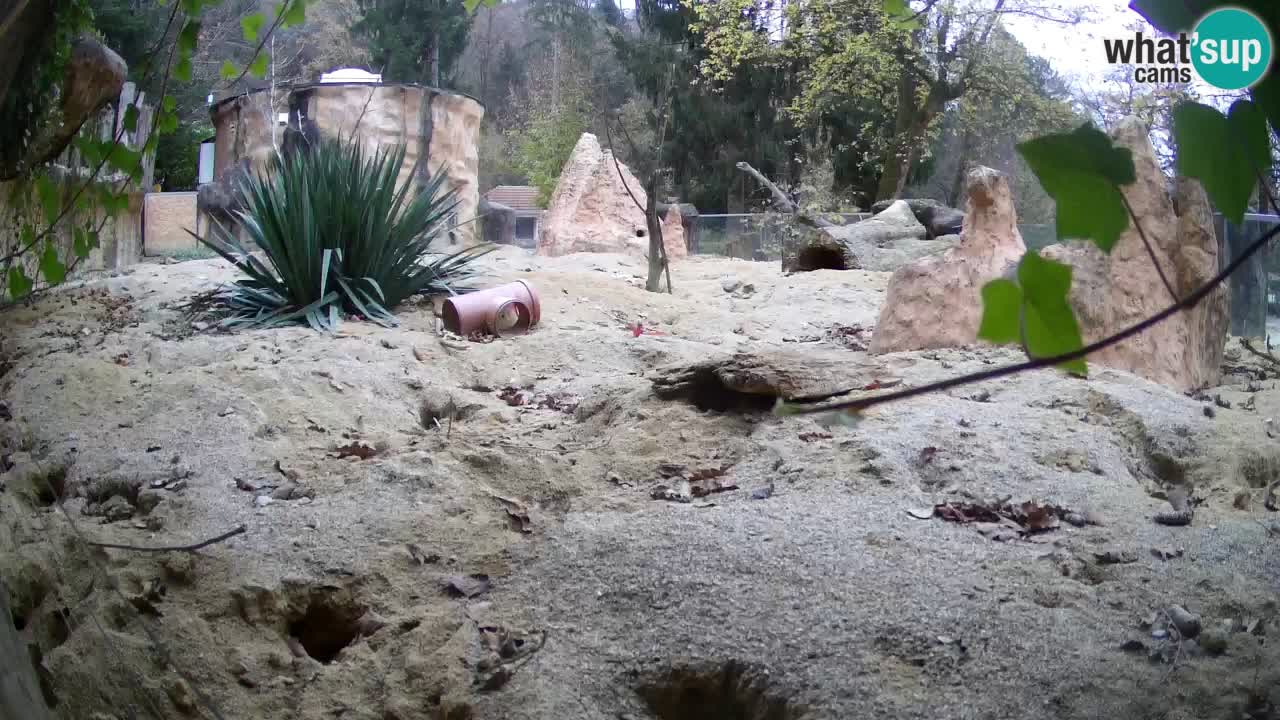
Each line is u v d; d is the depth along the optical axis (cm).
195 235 898
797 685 283
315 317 836
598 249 1595
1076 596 324
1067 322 103
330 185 901
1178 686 277
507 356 747
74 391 603
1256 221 941
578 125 2536
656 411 520
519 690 290
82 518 423
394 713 295
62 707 288
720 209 2444
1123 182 99
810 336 917
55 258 415
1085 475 436
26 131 488
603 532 378
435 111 1867
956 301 707
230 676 316
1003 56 1831
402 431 550
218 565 365
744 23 2158
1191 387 683
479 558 373
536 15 2703
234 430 517
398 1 2336
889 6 276
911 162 2144
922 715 267
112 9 1344
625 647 307
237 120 1795
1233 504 429
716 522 380
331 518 404
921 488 421
